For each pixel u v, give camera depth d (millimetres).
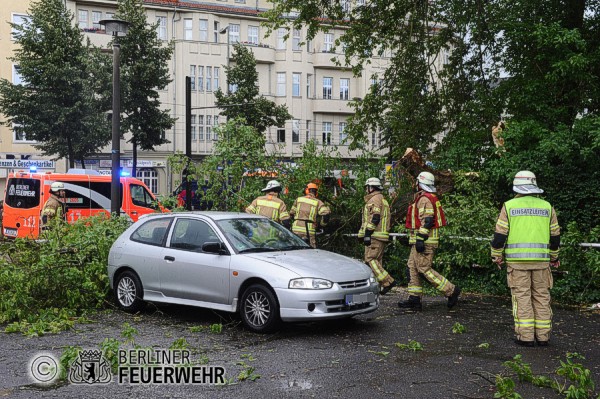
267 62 56969
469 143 15156
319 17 18203
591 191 12703
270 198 12570
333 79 59562
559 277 11289
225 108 43844
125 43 36812
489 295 11828
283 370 6719
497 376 6219
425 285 12258
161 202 14930
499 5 17328
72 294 10062
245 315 8609
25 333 8641
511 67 16656
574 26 15719
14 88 34281
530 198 8062
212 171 14805
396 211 14055
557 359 7215
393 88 18641
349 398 5812
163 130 39750
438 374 6570
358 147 18672
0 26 45031
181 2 53156
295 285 8227
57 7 34344
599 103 14711
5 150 45125
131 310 10008
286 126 57344
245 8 56156
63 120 33719
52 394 5984
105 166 48062
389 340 8125
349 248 14750
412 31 18219
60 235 11000
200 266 9094
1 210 25984
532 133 13812
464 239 11961
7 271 9797
